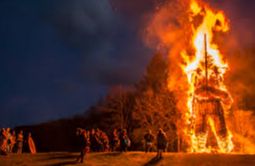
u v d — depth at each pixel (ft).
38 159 118.01
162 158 114.42
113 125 238.89
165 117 209.77
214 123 131.03
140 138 213.25
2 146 126.62
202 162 109.29
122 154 120.26
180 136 200.23
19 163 114.01
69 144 263.08
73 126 271.90
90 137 133.59
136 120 237.45
